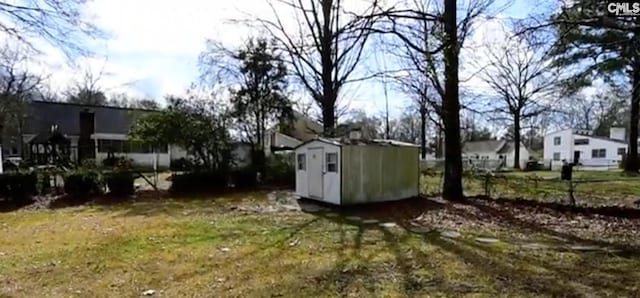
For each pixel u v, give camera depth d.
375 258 5.86
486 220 8.89
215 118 18.27
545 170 32.34
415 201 11.76
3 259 6.03
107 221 9.52
